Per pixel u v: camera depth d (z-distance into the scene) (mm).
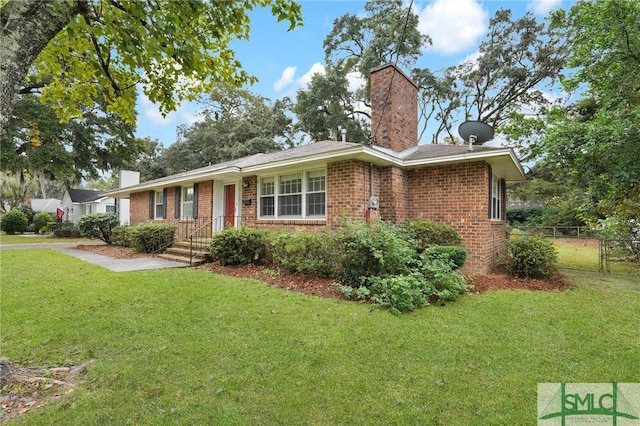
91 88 4773
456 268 6289
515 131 11773
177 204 12891
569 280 6625
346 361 3012
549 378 2752
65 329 3707
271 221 8977
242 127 26188
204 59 4359
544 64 18125
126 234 12336
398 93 9242
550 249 6594
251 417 2221
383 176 7914
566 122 9578
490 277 6555
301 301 4840
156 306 4566
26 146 17500
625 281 6668
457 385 2633
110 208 25281
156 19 3119
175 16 3264
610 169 7648
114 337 3510
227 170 9312
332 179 7570
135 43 3252
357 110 23016
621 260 9547
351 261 5520
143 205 15688
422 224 7176
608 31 8008
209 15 3826
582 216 9938
